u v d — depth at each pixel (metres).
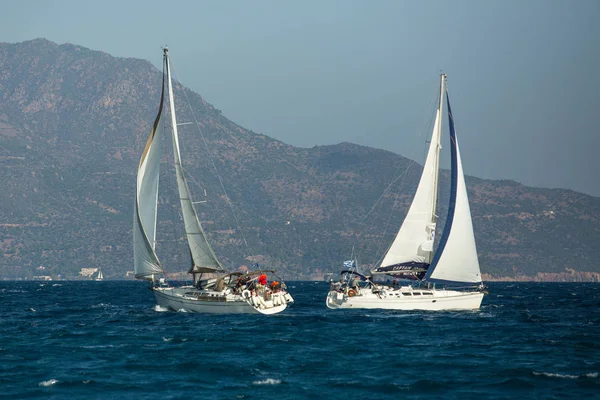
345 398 111.88
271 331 180.25
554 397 113.06
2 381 122.50
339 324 195.12
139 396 112.94
